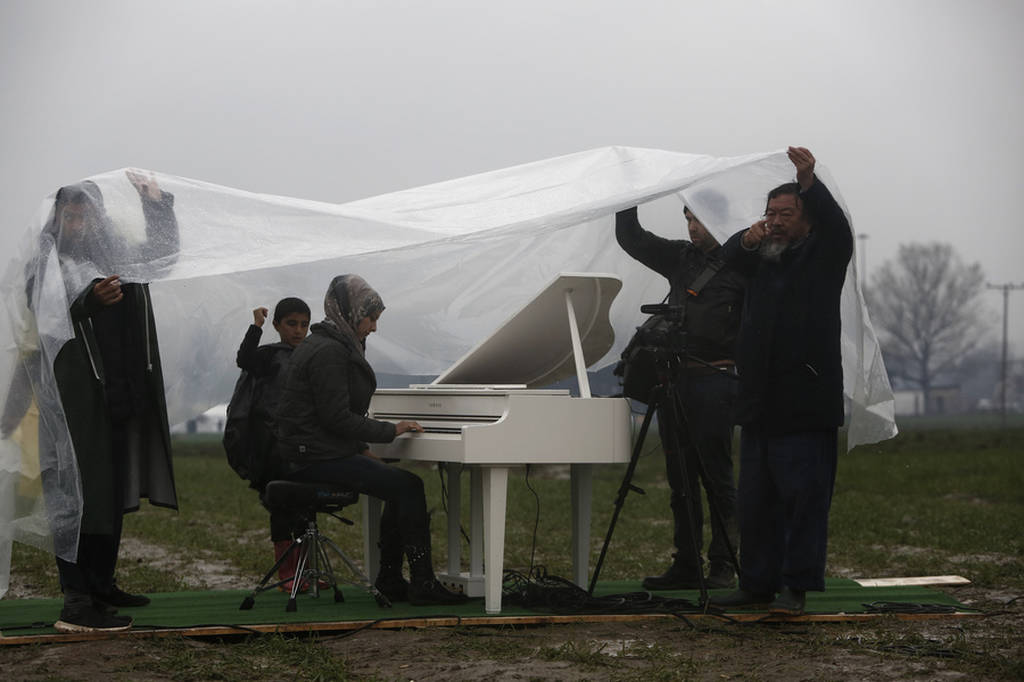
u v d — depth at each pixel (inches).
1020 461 911.0
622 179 268.2
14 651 197.0
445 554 376.2
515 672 181.2
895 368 3946.9
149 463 224.2
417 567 240.2
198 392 274.4
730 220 254.7
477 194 269.7
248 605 237.1
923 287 3745.1
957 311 3735.2
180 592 271.7
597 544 399.2
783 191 226.2
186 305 271.4
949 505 535.8
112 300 206.2
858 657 196.1
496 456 223.9
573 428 230.8
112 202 215.0
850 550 374.3
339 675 176.7
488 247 291.9
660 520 482.6
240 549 383.6
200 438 2950.3
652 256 279.0
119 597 244.5
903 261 3759.8
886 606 241.8
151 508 550.6
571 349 257.9
